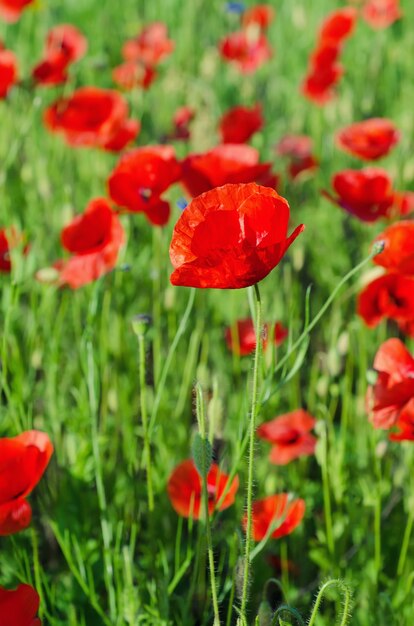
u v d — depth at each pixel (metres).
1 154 2.45
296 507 1.71
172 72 3.00
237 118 2.12
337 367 1.79
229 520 1.84
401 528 1.82
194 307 2.09
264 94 3.20
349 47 3.35
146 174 1.76
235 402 1.91
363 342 1.84
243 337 1.91
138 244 2.21
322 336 2.10
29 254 1.77
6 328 1.74
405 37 3.41
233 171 1.80
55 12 3.66
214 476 1.69
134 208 1.77
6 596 1.53
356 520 1.81
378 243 1.59
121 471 1.88
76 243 1.77
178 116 2.39
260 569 1.80
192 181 1.80
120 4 3.90
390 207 1.86
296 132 2.83
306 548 1.86
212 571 1.52
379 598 1.72
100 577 1.77
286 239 1.47
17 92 2.48
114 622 1.69
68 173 2.40
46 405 1.94
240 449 1.61
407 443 1.84
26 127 2.05
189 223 1.47
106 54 3.28
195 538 1.83
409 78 3.14
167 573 1.71
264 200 1.46
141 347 1.62
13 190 2.32
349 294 1.87
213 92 2.98
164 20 3.75
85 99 2.04
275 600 1.81
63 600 1.76
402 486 1.87
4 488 1.58
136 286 2.10
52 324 2.03
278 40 3.43
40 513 1.84
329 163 2.64
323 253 2.20
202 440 1.51
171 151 1.78
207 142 2.46
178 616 1.74
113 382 1.91
